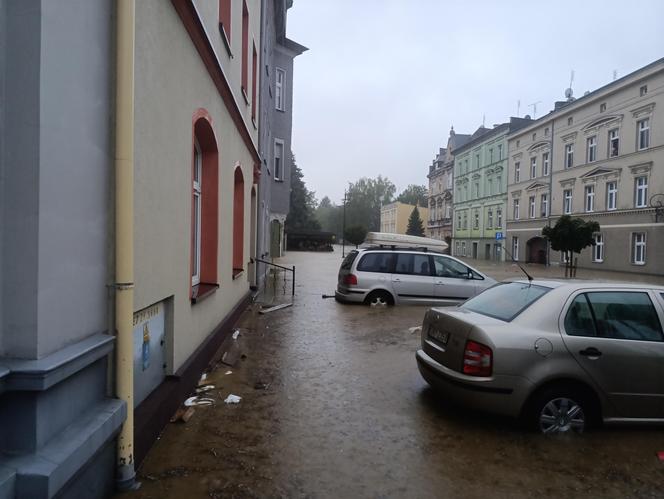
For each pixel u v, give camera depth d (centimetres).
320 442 412
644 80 3083
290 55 2720
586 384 433
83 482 269
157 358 451
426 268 1230
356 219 11050
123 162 317
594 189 3566
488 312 498
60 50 255
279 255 3800
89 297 292
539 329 443
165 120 443
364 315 1077
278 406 498
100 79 303
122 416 310
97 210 301
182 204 507
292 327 927
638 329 451
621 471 371
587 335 443
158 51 420
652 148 3012
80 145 279
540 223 4266
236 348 738
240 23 934
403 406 508
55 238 254
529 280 533
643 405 438
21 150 238
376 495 329
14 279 238
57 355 251
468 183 5781
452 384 459
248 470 357
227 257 829
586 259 3556
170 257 464
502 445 413
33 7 237
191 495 319
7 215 238
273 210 2780
